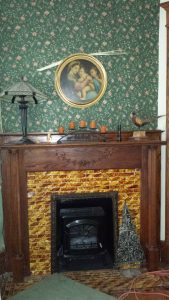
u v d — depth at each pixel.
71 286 2.65
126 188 3.02
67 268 2.96
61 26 2.93
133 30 3.02
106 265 3.00
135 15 3.00
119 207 3.04
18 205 2.78
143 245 3.07
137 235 2.96
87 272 2.91
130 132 3.06
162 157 3.08
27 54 2.91
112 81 3.05
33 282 2.77
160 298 2.15
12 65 2.90
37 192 2.90
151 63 3.06
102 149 2.92
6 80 2.90
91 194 2.95
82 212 2.96
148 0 2.99
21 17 2.88
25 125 2.80
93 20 2.97
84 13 2.95
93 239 3.00
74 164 2.90
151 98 3.10
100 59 3.01
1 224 2.83
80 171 2.95
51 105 2.99
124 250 2.90
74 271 2.92
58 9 2.92
